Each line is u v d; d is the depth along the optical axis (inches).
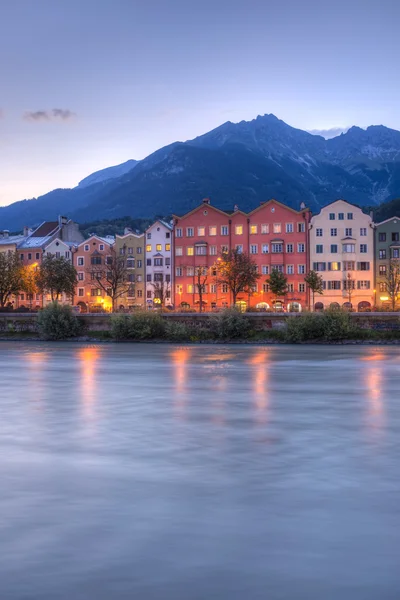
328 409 1262.3
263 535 558.6
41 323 3634.4
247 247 5128.0
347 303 4926.2
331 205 4987.7
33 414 1214.9
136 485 715.4
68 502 653.3
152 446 921.5
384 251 4926.2
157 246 5413.4
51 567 497.7
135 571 489.7
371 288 4936.0
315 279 4724.4
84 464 815.7
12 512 622.8
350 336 3147.1
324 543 540.7
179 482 726.5
